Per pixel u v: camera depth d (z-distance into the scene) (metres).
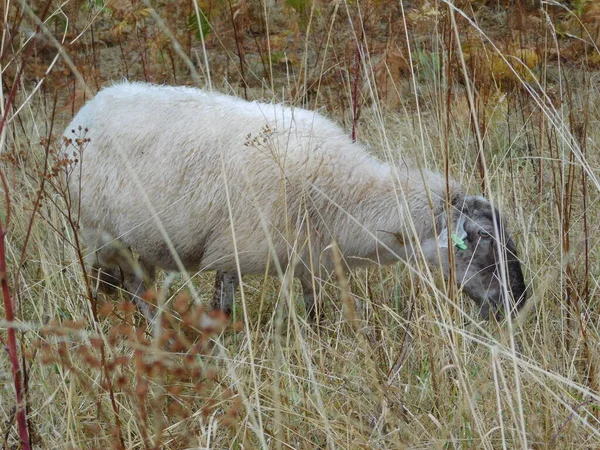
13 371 4.45
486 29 13.59
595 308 7.52
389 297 7.98
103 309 4.41
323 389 6.11
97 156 7.53
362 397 6.03
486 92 9.82
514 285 7.26
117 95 7.70
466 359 6.13
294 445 5.49
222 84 11.44
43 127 10.84
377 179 7.35
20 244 8.37
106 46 13.59
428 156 9.38
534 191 9.41
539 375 5.88
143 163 7.36
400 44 11.70
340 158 7.37
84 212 7.74
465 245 7.10
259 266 7.46
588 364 6.27
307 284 7.87
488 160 9.52
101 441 5.47
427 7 8.95
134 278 8.10
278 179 7.16
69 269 7.68
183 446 5.34
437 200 7.26
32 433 5.59
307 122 7.53
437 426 5.53
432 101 10.23
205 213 7.30
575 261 7.86
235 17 11.43
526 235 7.63
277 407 4.93
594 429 4.98
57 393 5.95
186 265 7.86
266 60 12.69
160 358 4.41
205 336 4.34
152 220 7.42
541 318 7.24
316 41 12.59
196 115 7.42
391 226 7.32
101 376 5.87
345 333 7.37
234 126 7.34
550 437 5.56
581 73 11.99
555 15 13.48
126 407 5.71
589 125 10.52
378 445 5.43
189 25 10.98
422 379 6.37
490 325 7.25
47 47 11.17
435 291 5.66
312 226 7.29
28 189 8.20
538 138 10.37
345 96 11.21
